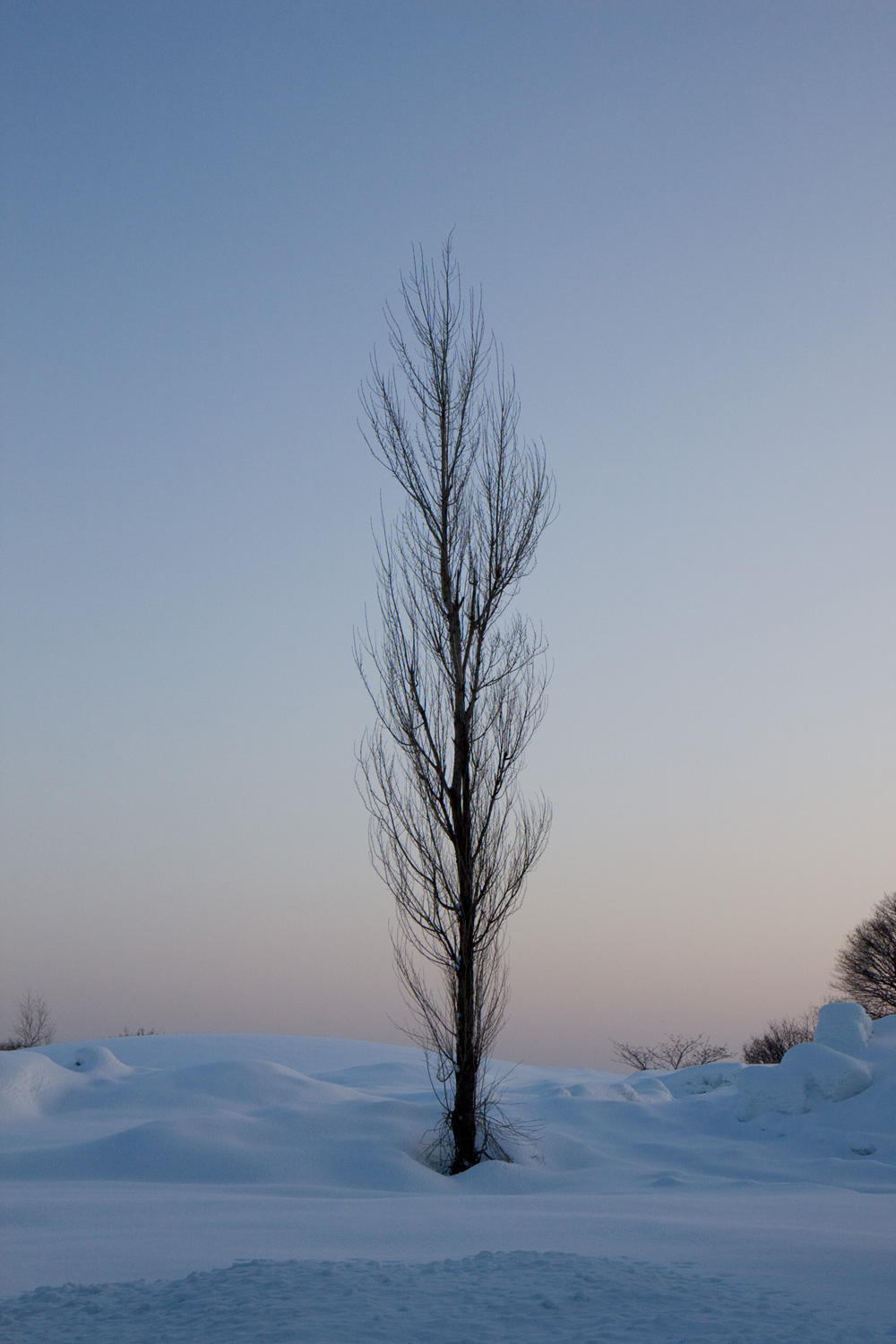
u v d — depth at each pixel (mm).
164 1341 6879
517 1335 6910
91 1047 36281
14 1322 7469
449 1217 13258
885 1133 22656
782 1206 15281
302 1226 12336
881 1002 53812
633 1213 14062
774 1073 25703
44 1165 19219
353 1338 6801
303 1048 51250
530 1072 46688
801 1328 7043
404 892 20609
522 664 21281
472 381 22453
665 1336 6891
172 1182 18281
